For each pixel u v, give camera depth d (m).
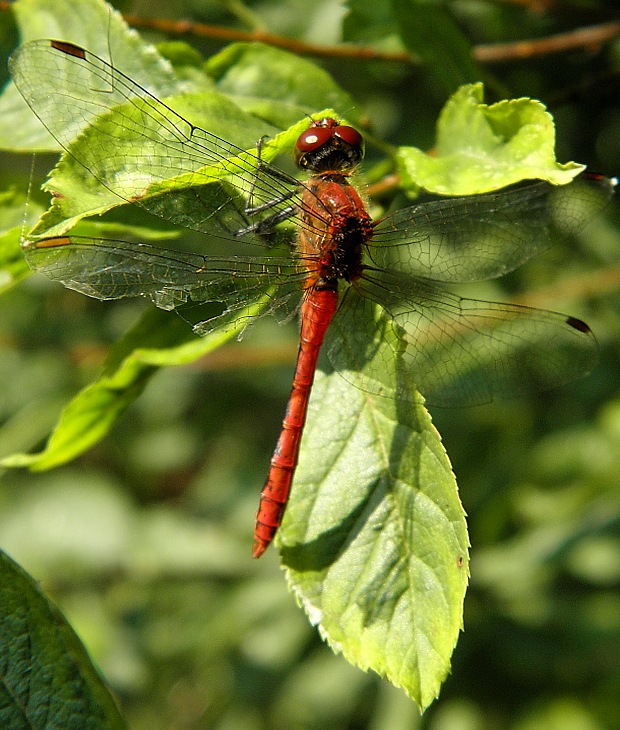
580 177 0.34
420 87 0.39
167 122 0.33
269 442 0.49
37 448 0.40
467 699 0.38
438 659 0.32
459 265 0.34
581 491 0.39
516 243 0.34
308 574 0.33
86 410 0.34
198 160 0.33
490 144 0.33
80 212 0.32
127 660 0.42
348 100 0.34
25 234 0.33
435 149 0.34
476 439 0.40
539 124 0.33
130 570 0.45
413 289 0.34
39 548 0.45
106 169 0.32
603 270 0.40
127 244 0.33
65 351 0.42
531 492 0.40
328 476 0.33
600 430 0.39
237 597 0.42
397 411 0.33
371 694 0.39
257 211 0.33
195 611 0.43
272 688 0.40
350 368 0.33
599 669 0.38
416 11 0.35
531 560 0.39
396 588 0.33
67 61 0.33
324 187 0.34
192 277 0.33
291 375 0.47
